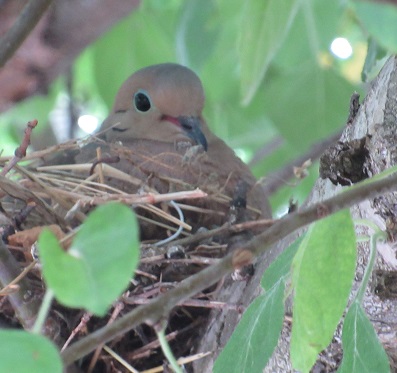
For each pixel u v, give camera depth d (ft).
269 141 47.34
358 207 21.25
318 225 18.52
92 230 14.74
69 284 14.53
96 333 17.49
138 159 32.24
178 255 25.63
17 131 48.42
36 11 29.19
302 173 26.20
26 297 23.30
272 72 45.88
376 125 21.44
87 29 39.42
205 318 25.63
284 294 19.89
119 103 35.17
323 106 41.65
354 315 19.17
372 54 26.99
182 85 33.86
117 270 14.60
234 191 29.96
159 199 25.27
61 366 14.42
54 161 32.60
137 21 42.93
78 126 49.01
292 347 19.16
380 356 18.95
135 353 25.46
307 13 40.52
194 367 25.21
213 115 46.93
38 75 40.06
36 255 23.94
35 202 25.98
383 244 20.93
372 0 19.80
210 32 40.88
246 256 17.79
